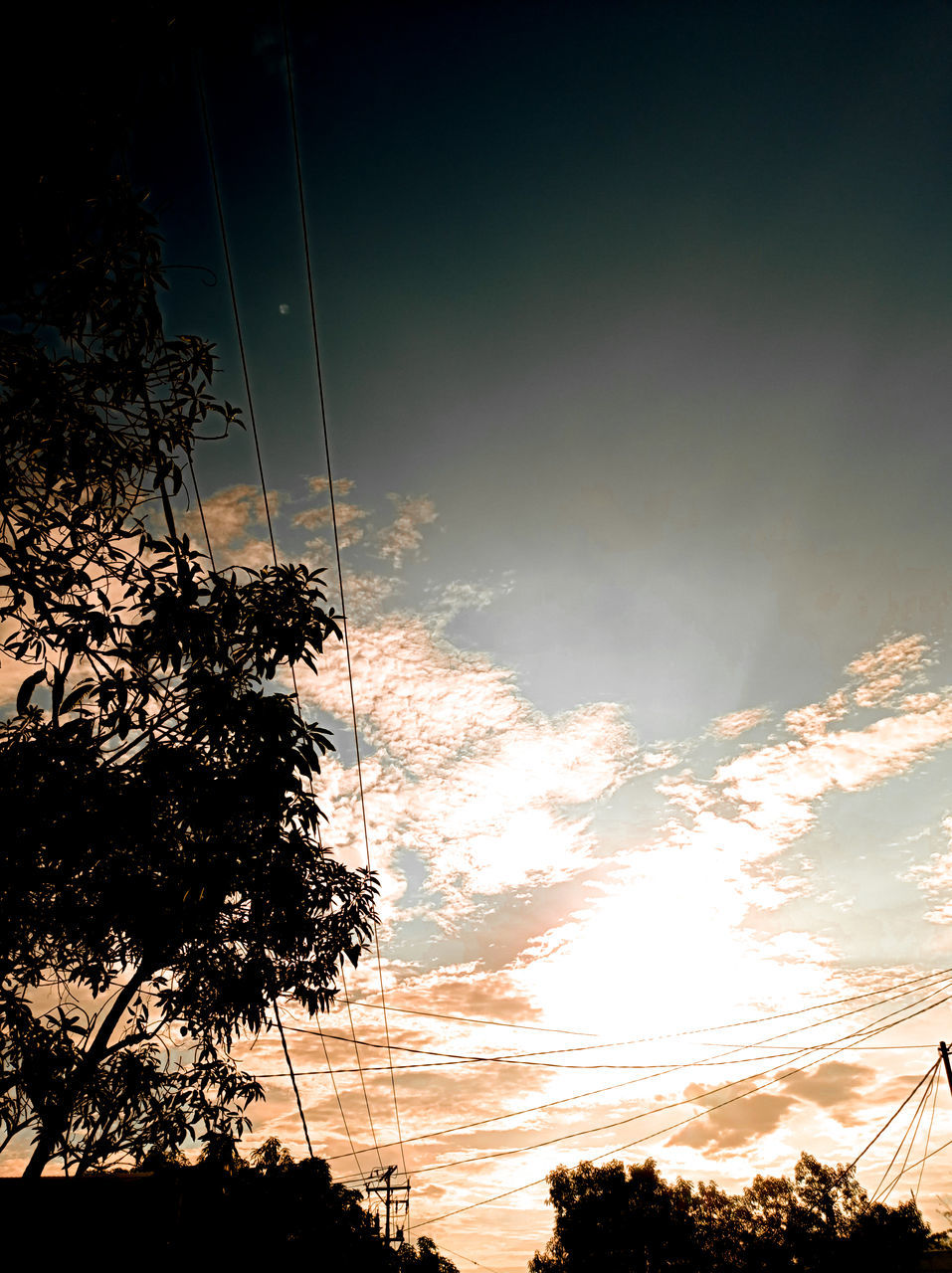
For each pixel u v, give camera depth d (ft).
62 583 14.87
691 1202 143.43
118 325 15.43
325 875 25.86
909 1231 127.95
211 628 15.65
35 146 13.28
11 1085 19.43
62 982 21.03
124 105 14.29
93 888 17.19
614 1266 138.72
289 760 16.39
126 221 14.73
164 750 15.90
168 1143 24.94
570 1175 149.48
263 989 23.48
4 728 17.75
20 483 15.42
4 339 14.33
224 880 17.92
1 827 14.87
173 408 17.20
